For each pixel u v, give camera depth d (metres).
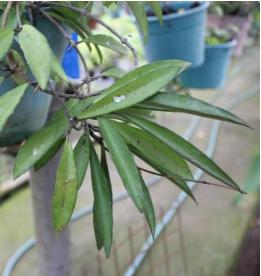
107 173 0.31
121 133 0.29
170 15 0.80
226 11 1.44
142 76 0.27
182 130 1.54
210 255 1.01
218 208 1.17
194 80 1.04
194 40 0.86
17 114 0.37
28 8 0.36
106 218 0.30
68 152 0.26
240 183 1.24
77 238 1.08
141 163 1.29
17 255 1.03
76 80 0.48
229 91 1.84
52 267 0.67
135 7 0.44
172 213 1.14
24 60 0.34
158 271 0.97
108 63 1.36
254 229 1.13
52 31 0.39
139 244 1.05
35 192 0.61
